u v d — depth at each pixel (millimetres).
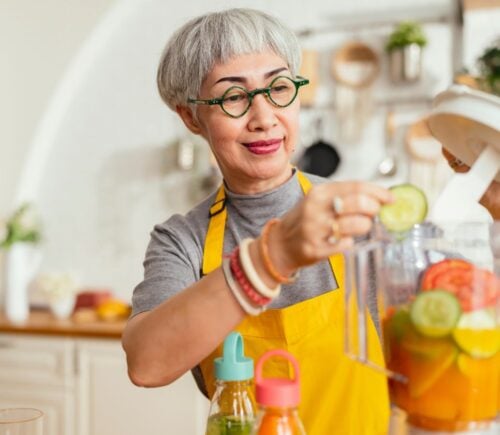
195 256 1225
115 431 2838
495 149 866
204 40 1106
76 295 3332
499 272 670
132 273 3361
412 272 682
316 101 3068
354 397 1062
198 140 3234
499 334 664
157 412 2775
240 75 1088
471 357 655
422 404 680
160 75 1219
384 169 2951
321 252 697
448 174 2873
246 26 1090
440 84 2908
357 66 3014
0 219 3465
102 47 3404
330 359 1075
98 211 3418
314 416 1071
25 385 2992
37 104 3441
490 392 672
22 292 3229
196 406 2717
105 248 3406
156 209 3316
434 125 968
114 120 3393
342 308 1103
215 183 3166
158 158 3314
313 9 3088
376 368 705
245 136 1107
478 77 2414
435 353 663
